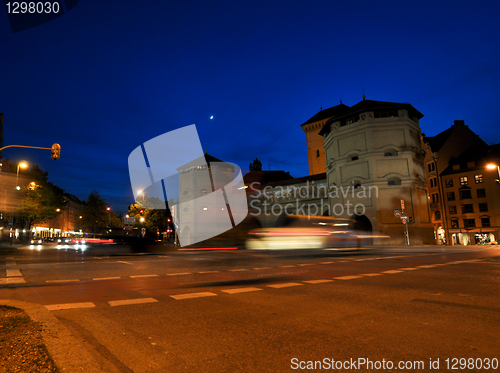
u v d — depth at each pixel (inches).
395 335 162.6
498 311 207.8
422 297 252.7
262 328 177.9
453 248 1168.2
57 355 129.2
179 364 131.2
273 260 652.1
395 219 1657.2
